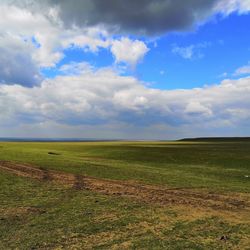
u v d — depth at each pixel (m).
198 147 89.50
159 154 65.56
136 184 29.84
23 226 16.64
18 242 14.20
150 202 22.19
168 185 29.31
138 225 16.70
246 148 81.44
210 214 18.84
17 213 19.31
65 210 20.03
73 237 14.85
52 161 49.28
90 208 20.50
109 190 26.81
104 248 13.40
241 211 19.61
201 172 39.66
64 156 60.16
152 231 15.68
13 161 48.34
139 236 14.94
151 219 17.81
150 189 27.27
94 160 53.81
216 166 47.09
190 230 15.78
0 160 49.44
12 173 36.19
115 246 13.63
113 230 15.89
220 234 15.12
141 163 51.31
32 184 29.53
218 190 26.81
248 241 14.11
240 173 38.88
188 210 19.84
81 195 24.69
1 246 13.70
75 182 30.95
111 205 21.31
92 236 14.99
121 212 19.44
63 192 25.92
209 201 22.42
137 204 21.58
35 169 40.06
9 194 25.02
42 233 15.45
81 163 47.28
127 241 14.24
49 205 21.42
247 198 23.42
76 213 19.27
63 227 16.42
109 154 67.50
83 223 17.12
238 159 53.94
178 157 59.84
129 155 64.69
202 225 16.62
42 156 58.00
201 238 14.56
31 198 23.61
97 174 36.41
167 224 16.84
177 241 14.15
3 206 21.09
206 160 54.44
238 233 15.26
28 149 79.81
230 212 19.36
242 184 30.33
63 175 35.50
